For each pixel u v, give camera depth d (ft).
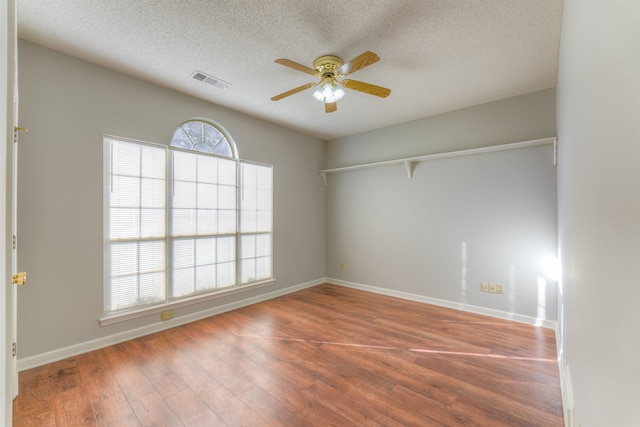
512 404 5.98
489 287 11.21
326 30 6.98
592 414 2.83
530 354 8.09
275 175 14.01
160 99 9.90
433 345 8.68
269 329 9.94
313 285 15.94
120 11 6.36
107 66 8.64
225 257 11.93
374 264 14.69
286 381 6.86
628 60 1.71
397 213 13.85
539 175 10.20
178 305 10.28
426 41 7.38
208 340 9.07
